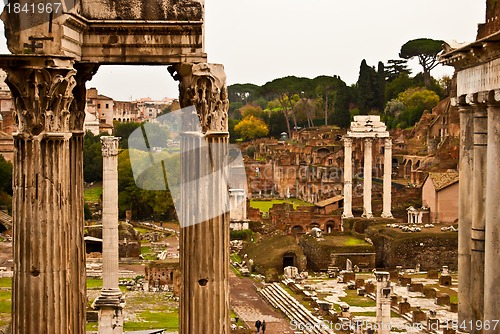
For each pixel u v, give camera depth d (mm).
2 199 133875
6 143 148750
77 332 17719
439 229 120562
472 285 27578
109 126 102625
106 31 17516
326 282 101000
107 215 49281
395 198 153125
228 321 18094
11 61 15672
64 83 15969
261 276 106000
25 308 15922
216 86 17781
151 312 77312
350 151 144500
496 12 26406
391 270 112000
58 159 16031
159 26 17562
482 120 26797
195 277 17719
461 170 29484
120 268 108812
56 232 16016
